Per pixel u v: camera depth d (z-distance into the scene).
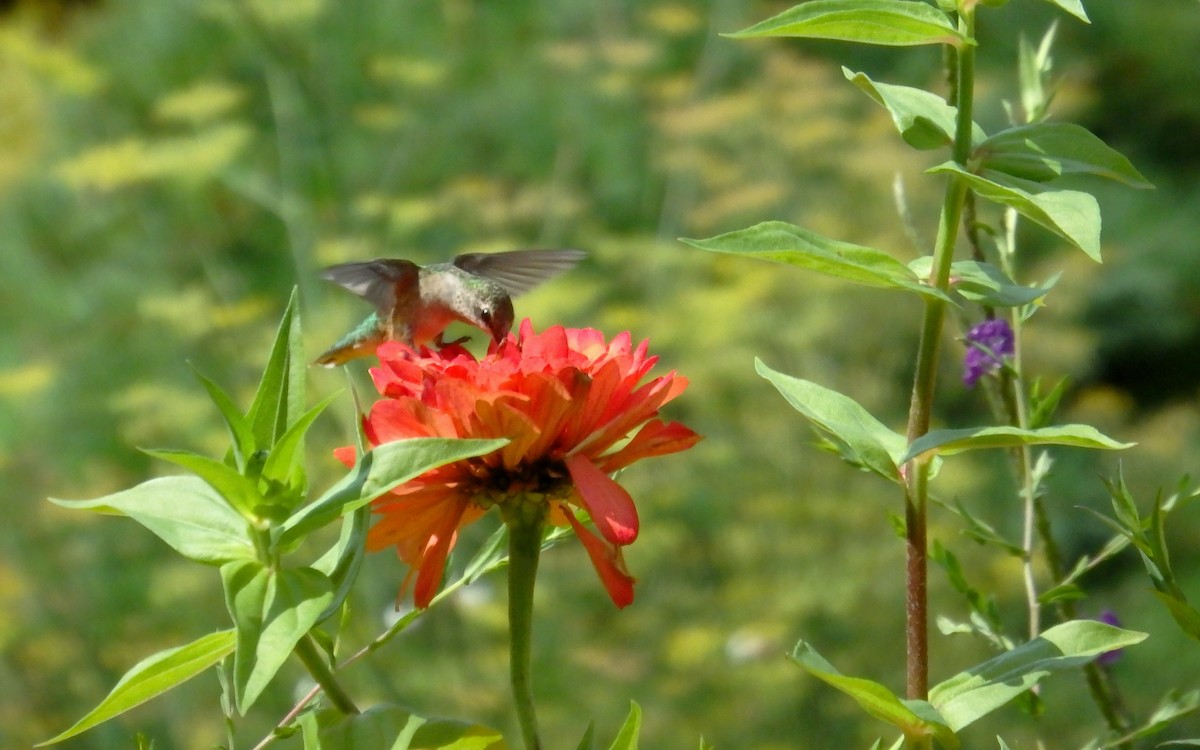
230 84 10.88
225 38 10.86
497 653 7.41
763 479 8.33
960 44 1.68
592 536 1.77
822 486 8.36
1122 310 10.87
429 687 7.06
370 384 7.95
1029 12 10.77
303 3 9.73
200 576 7.49
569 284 8.82
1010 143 1.70
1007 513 8.20
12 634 7.16
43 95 11.34
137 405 8.06
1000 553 7.87
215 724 6.98
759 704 7.43
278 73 10.12
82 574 7.74
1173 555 8.99
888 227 9.38
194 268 10.09
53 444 8.61
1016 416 2.50
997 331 2.50
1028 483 2.34
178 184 9.04
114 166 8.68
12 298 9.83
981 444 1.65
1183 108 11.30
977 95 9.59
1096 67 11.03
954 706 1.68
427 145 10.48
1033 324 8.91
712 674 7.47
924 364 1.75
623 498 1.69
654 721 7.26
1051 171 1.67
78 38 11.91
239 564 1.62
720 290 8.91
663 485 8.29
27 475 8.13
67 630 7.52
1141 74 11.32
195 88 9.90
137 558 8.08
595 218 10.47
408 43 10.83
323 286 8.75
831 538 8.02
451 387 1.66
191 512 1.67
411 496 1.79
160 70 10.97
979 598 2.25
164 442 8.54
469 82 11.16
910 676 1.73
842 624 7.75
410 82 9.91
